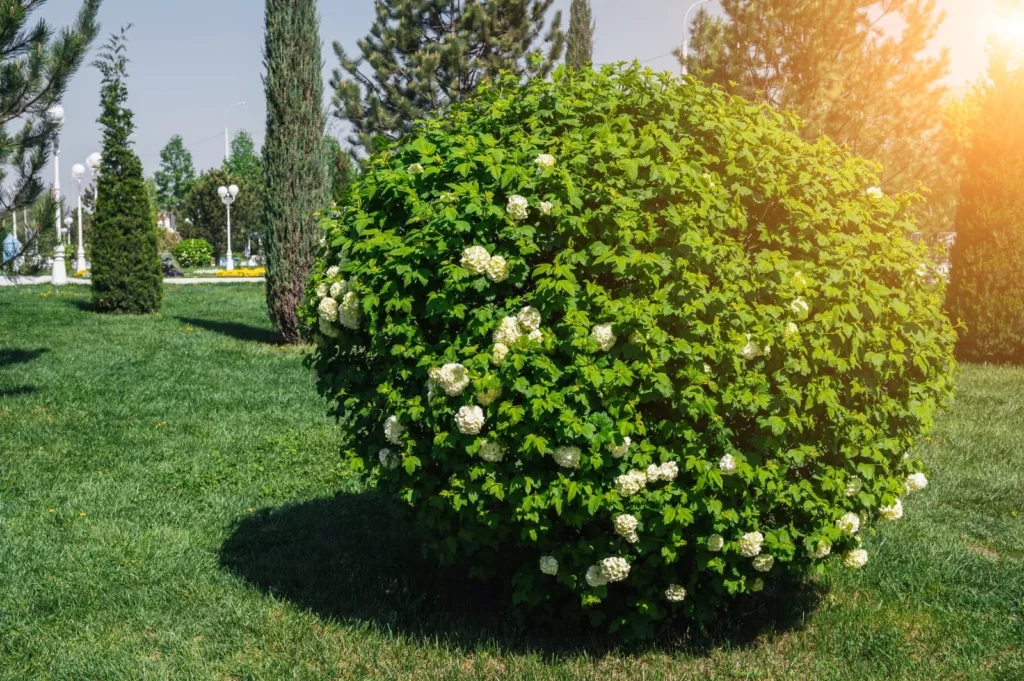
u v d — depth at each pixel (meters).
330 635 3.89
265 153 11.70
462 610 4.16
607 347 3.28
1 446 6.77
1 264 9.20
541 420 3.25
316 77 11.80
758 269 3.52
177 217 58.53
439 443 3.34
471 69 21.00
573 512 3.38
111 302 14.83
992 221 10.92
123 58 14.64
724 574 3.61
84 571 4.52
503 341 3.29
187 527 5.21
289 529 5.22
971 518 5.51
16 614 4.02
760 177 3.75
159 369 9.80
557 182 3.39
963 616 4.11
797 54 16.30
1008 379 9.86
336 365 3.94
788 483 3.58
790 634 3.96
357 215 3.73
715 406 3.37
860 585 4.47
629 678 3.55
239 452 6.79
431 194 3.62
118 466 6.36
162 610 4.11
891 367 3.76
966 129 11.12
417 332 3.48
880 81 16.11
